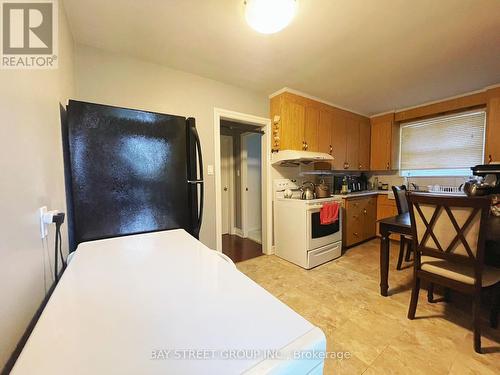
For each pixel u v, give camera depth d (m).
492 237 1.35
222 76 2.43
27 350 0.40
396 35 1.73
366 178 4.34
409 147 3.83
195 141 1.63
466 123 3.20
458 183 3.29
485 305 1.82
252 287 0.64
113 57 1.93
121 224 1.34
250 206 4.12
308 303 1.90
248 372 0.35
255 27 1.46
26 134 0.71
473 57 2.07
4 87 0.58
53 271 0.92
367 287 2.17
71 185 1.29
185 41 1.79
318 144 3.21
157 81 2.14
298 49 1.91
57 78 1.17
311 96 3.08
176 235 1.29
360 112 3.87
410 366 1.25
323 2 1.38
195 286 0.64
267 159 3.06
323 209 2.73
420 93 2.98
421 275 1.60
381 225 2.00
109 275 0.72
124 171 1.35
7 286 0.53
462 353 1.33
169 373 0.35
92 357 0.38
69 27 1.57
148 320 0.48
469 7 1.43
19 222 0.62
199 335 0.43
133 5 1.39
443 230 1.45
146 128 1.42
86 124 1.24
